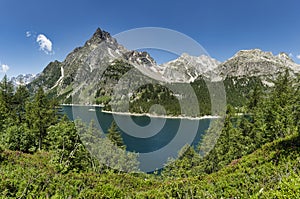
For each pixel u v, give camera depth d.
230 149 29.58
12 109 42.25
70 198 10.37
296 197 7.18
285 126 26.52
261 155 18.98
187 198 11.17
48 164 19.02
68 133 20.73
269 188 9.70
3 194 9.70
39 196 10.20
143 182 17.59
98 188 11.84
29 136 30.94
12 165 16.27
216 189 11.81
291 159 14.36
